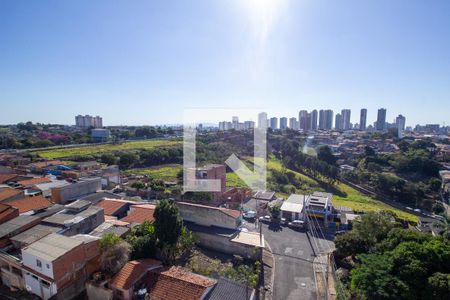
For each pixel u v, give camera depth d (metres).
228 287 16.11
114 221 23.75
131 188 39.53
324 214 32.59
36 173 43.62
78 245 16.38
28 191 31.16
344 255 21.97
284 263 22.20
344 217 32.44
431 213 45.31
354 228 23.94
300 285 19.08
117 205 28.66
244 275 19.12
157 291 15.48
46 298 15.52
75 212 21.89
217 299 15.10
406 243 16.78
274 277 20.11
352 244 21.59
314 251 24.53
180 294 15.10
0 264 17.20
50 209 22.92
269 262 22.33
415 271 15.00
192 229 24.53
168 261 20.09
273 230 29.44
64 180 37.03
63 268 15.34
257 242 22.66
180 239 20.75
